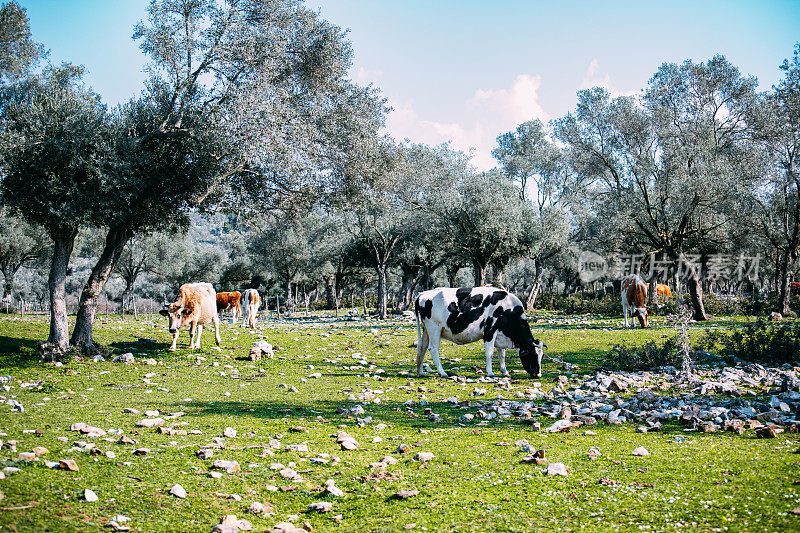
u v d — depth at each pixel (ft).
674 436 23.35
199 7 55.36
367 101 67.77
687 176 92.89
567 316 126.72
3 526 12.94
